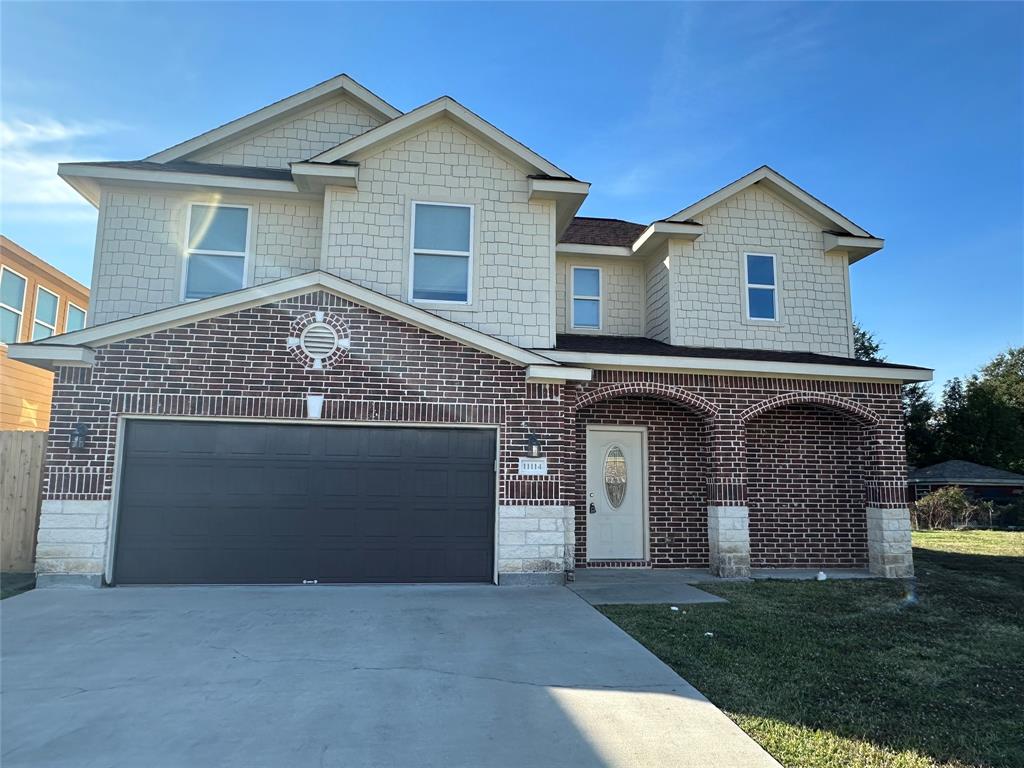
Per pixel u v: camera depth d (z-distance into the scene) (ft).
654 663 19.84
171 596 27.86
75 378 30.07
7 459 32.91
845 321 43.32
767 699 17.17
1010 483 104.99
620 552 39.34
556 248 44.47
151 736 14.53
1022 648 22.21
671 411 40.52
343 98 41.96
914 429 133.28
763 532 40.22
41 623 23.53
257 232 37.60
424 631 22.98
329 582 31.04
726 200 43.32
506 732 14.94
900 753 14.24
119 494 30.25
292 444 31.55
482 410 32.68
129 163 36.35
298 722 15.31
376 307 32.22
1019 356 152.87
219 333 31.12
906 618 26.30
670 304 41.75
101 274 35.99
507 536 32.12
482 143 37.40
